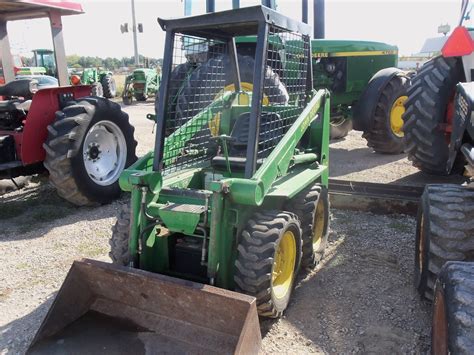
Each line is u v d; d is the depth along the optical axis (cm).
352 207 482
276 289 300
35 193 578
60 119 481
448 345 184
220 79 371
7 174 507
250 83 528
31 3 499
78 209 521
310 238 349
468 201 269
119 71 4369
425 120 496
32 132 492
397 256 384
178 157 337
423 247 295
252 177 270
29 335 289
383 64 823
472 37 406
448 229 265
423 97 494
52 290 344
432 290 276
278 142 322
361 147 831
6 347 278
